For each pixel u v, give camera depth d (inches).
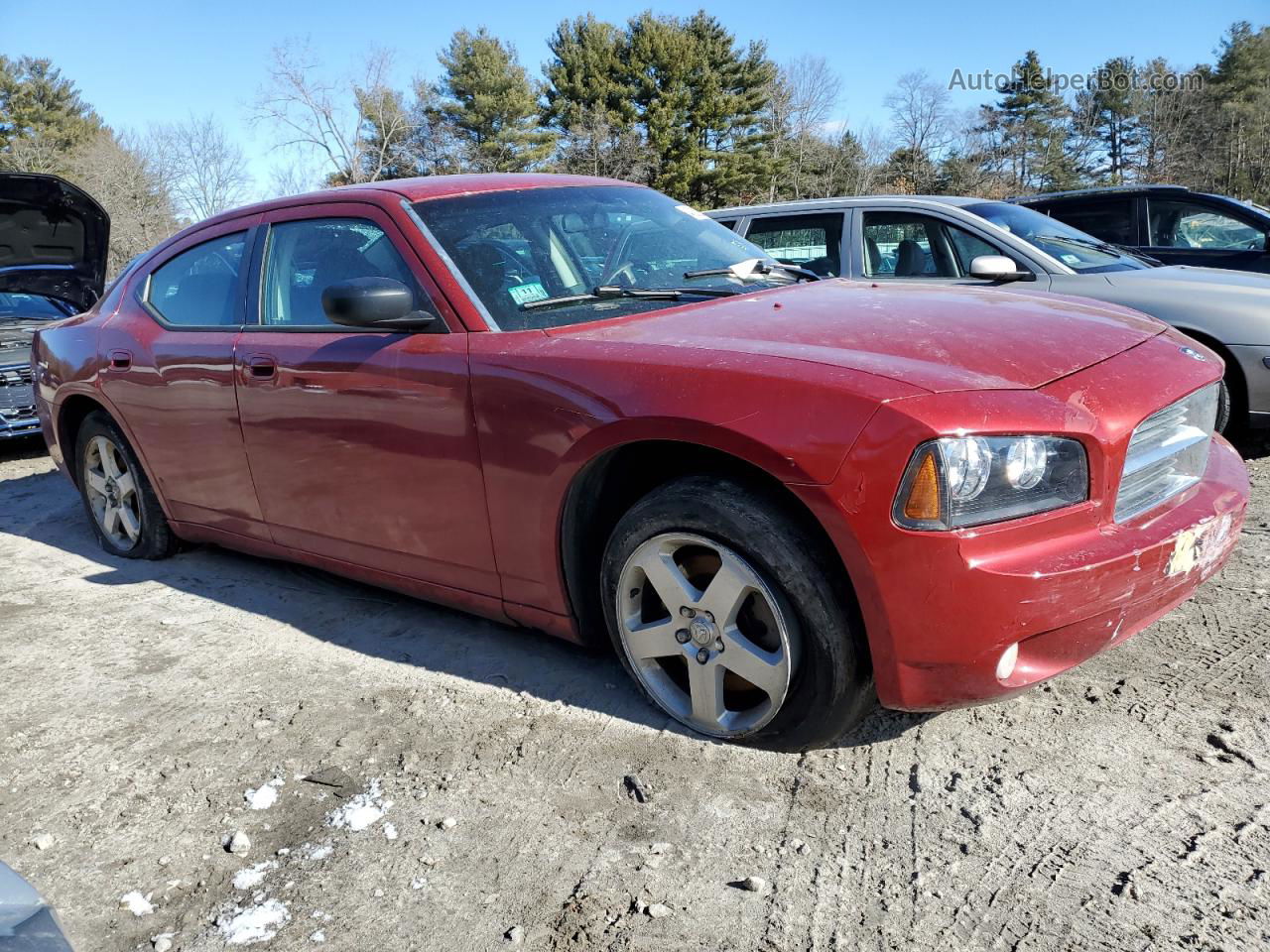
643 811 92.7
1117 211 354.6
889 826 88.3
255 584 163.8
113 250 1584.6
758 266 138.9
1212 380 108.0
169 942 79.4
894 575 85.0
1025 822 87.5
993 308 113.9
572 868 85.4
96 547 194.5
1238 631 122.6
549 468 104.6
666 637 103.3
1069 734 101.3
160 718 118.0
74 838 94.5
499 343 111.1
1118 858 82.0
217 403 143.7
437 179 138.9
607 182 150.6
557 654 127.9
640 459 105.8
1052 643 89.2
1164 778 92.5
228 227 153.5
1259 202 2065.7
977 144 2192.4
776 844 87.0
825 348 96.4
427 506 119.5
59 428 186.9
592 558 112.1
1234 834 83.9
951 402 85.3
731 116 2022.6
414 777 100.9
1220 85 2300.7
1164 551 92.0
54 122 2393.0
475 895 82.7
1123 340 107.3
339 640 138.1
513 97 1947.6
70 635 146.9
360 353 122.4
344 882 85.4
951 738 102.0
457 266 120.1
